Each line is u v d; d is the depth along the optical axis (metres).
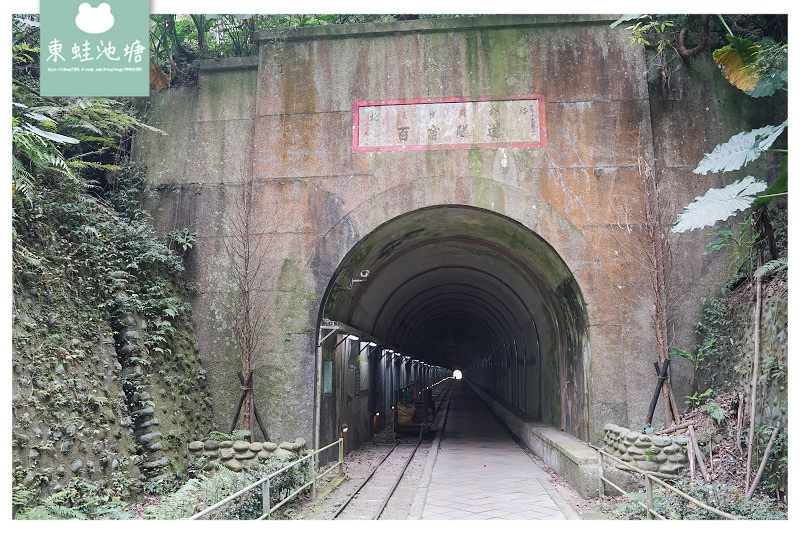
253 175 12.15
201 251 12.16
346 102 12.17
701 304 11.31
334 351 13.70
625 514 8.10
